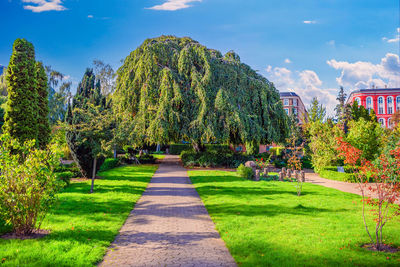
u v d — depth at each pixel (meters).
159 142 25.66
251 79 28.72
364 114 48.84
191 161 26.81
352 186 16.67
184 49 27.83
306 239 6.72
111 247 6.31
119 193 12.91
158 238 6.98
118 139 14.08
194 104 26.48
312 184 17.23
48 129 20.38
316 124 23.45
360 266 5.21
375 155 19.00
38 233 7.06
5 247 5.95
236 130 26.14
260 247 6.20
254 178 19.28
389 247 6.34
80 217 8.62
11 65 16.59
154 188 14.93
